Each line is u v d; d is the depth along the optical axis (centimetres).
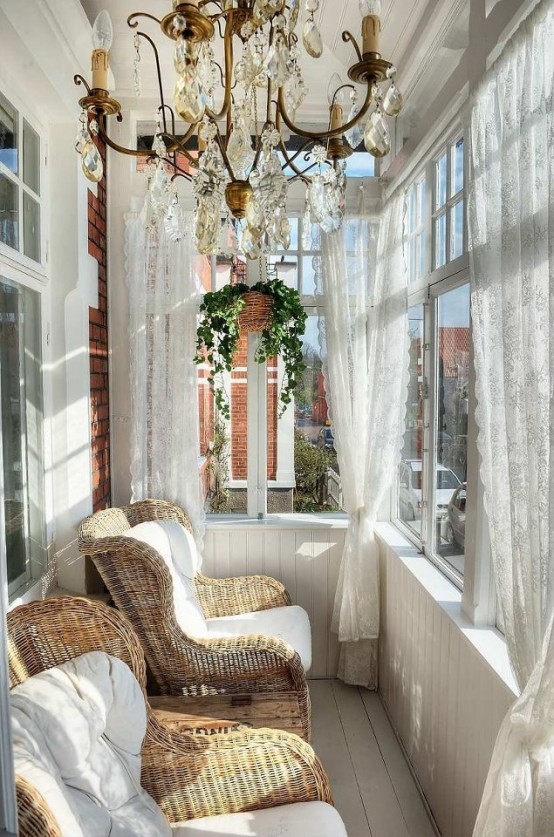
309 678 354
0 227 226
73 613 173
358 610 324
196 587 314
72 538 289
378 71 134
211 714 212
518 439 152
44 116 272
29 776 125
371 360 326
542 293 143
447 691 222
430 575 261
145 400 325
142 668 178
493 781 147
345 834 163
